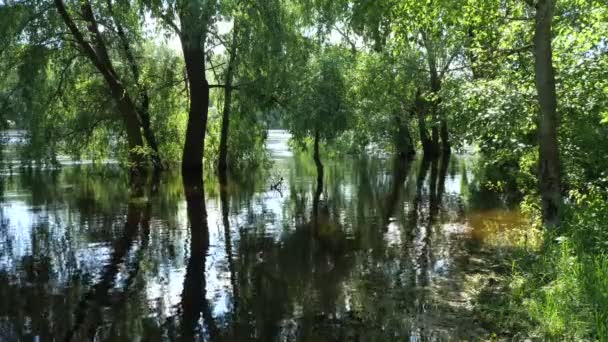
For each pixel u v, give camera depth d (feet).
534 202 40.40
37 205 53.47
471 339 20.92
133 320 24.20
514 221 42.16
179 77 84.48
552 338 19.86
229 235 40.40
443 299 25.45
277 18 66.03
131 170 79.66
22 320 24.30
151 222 45.24
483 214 46.19
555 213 32.12
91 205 53.52
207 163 91.04
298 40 71.31
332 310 24.85
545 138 32.09
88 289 28.32
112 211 50.14
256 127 86.17
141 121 82.94
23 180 74.54
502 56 41.88
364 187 68.18
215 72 81.97
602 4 34.35
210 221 45.65
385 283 28.35
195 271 31.30
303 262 32.96
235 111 81.87
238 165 90.27
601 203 29.84
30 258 34.09
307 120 76.79
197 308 25.49
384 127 104.01
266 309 25.23
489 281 27.32
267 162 91.91
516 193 55.98
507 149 37.52
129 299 26.78
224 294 27.37
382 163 104.68
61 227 43.04
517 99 36.19
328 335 22.11
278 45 66.28
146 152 77.25
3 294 27.53
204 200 57.00
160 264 32.71
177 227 43.19
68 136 79.71
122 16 69.56
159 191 63.72
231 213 49.55
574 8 38.55
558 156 32.17
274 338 22.06
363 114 97.50
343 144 109.91
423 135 115.85
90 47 71.00
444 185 68.49
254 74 72.90
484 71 46.70
